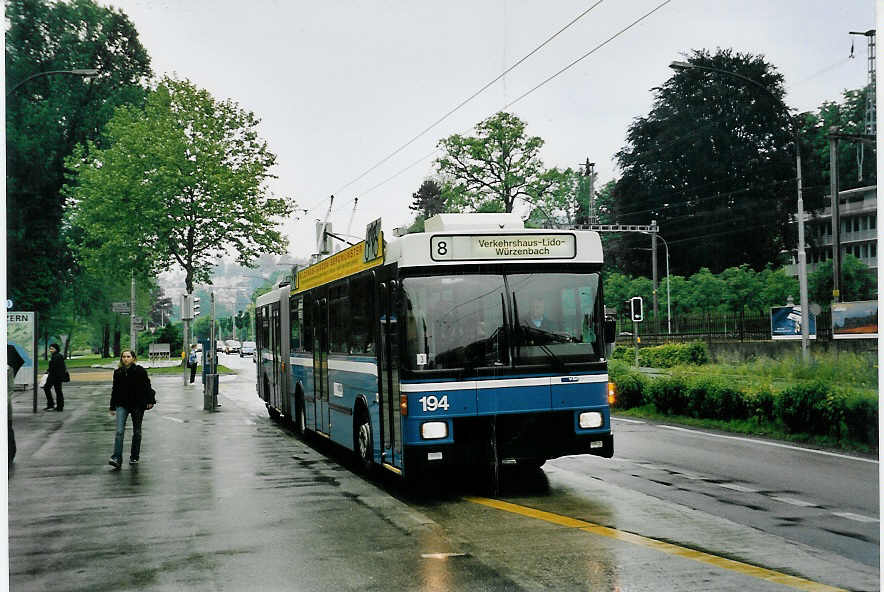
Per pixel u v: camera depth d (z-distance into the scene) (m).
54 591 6.54
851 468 11.78
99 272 40.00
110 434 18.17
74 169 39.50
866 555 7.14
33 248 46.75
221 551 7.65
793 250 58.16
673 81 60.34
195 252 37.97
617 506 9.33
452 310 9.64
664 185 60.59
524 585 6.32
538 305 9.86
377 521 8.77
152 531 8.57
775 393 16.08
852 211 71.81
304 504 9.84
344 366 12.59
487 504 9.58
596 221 66.31
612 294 63.12
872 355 23.97
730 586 6.23
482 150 49.16
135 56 47.09
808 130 59.34
